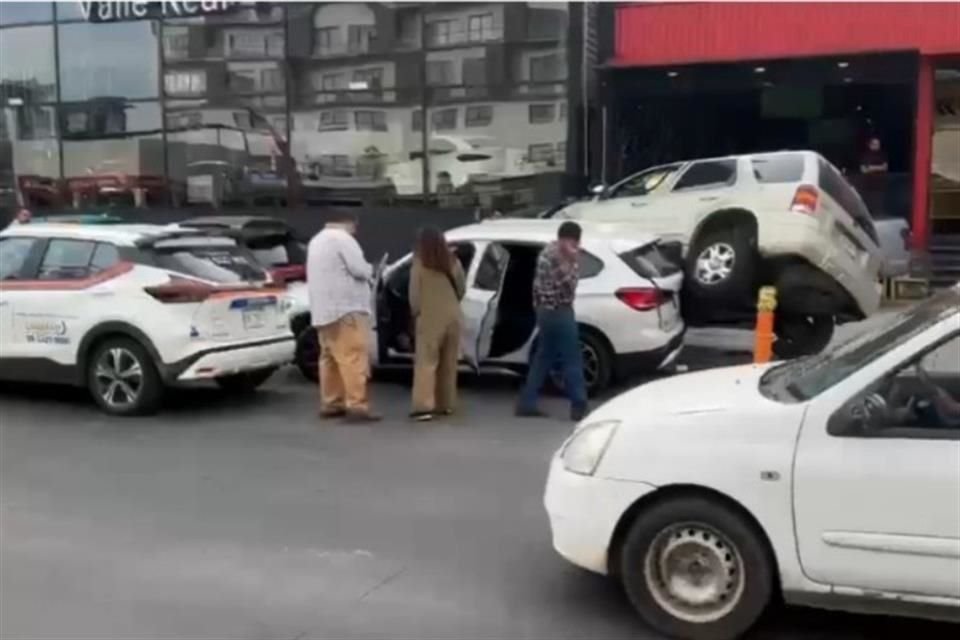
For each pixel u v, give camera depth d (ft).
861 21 52.29
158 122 64.18
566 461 14.82
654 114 58.95
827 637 14.06
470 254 30.91
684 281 35.55
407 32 57.98
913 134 54.49
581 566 14.90
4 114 67.92
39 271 29.60
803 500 13.16
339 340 27.78
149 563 17.08
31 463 23.68
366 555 17.37
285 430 26.94
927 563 12.69
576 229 27.17
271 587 16.01
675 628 13.99
